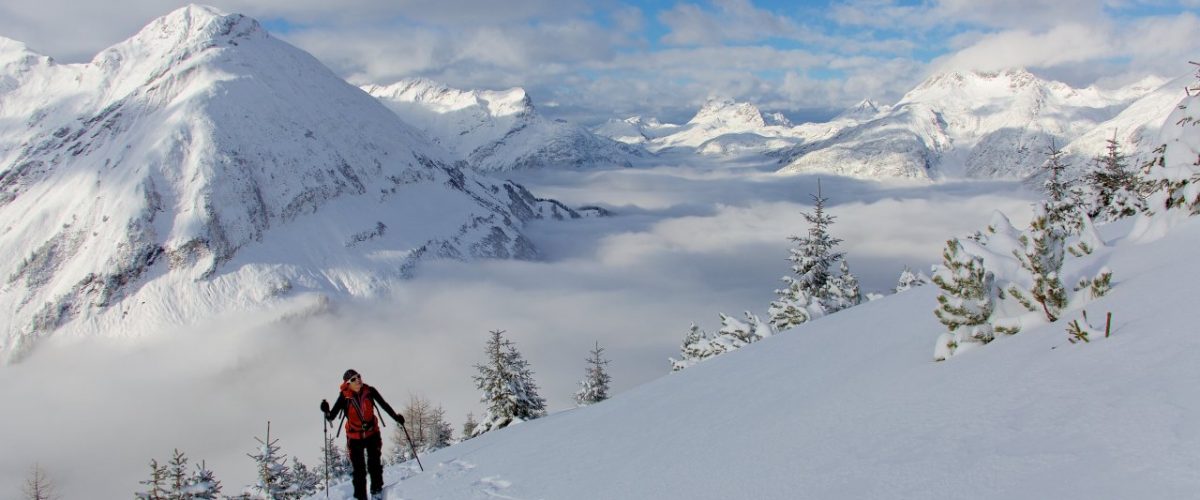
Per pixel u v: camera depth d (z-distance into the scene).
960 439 4.11
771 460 5.25
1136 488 2.66
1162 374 3.72
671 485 5.64
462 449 11.73
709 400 8.92
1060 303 6.17
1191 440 2.86
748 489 4.78
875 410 5.52
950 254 6.71
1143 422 3.23
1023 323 6.24
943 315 6.67
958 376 5.54
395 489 8.82
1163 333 4.39
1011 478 3.28
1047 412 3.94
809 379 8.02
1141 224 8.45
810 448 5.16
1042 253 6.44
